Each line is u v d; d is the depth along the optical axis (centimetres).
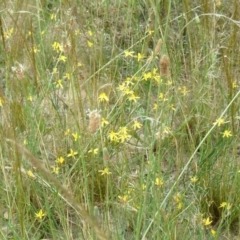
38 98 299
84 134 283
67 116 296
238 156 309
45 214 250
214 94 324
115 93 318
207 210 274
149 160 238
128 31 400
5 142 264
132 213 253
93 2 427
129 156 296
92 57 354
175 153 305
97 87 309
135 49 383
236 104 311
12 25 351
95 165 281
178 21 379
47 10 411
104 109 300
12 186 265
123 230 249
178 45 374
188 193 282
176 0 431
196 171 281
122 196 255
